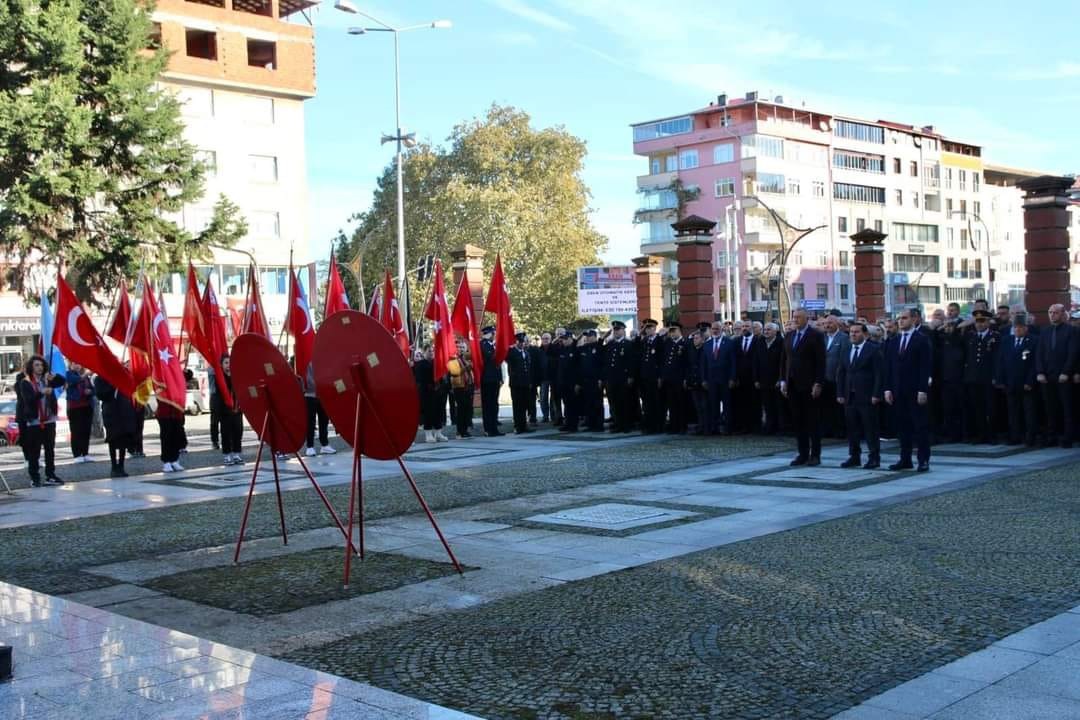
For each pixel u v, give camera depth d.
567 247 60.09
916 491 11.90
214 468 17.52
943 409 17.69
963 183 95.94
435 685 5.46
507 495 12.83
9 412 27.97
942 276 92.00
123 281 18.34
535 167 63.66
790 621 6.51
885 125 87.25
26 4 29.08
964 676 5.34
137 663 5.54
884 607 6.77
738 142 76.69
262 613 7.17
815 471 14.04
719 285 77.69
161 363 16.59
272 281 55.25
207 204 52.34
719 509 11.10
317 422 19.56
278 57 54.81
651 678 5.48
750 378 19.47
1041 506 10.52
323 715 4.65
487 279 56.25
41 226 30.14
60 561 9.45
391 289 21.16
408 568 8.53
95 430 27.73
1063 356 15.55
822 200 81.06
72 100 29.41
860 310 27.20
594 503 11.86
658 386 20.47
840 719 4.80
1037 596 6.92
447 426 25.20
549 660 5.86
